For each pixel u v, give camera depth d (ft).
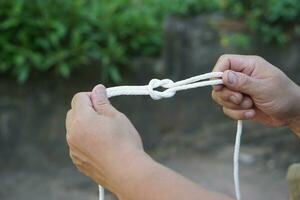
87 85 14.57
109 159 3.06
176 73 15.06
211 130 15.11
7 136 14.26
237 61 4.18
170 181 2.91
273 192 12.53
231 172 13.60
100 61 14.66
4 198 12.67
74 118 3.27
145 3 16.99
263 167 13.73
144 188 2.91
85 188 13.12
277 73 4.15
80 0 15.11
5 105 14.26
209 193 2.89
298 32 15.16
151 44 15.64
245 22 15.33
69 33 14.80
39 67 14.21
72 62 14.48
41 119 14.39
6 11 14.57
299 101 4.20
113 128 3.15
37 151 14.29
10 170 14.02
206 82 4.00
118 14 15.78
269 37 15.02
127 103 14.96
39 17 14.58
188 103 15.25
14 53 14.23
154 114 15.11
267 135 14.82
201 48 15.05
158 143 15.07
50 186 13.23
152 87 3.79
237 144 4.17
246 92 4.09
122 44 15.35
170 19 15.42
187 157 14.51
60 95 14.47
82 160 3.21
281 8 15.19
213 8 15.83
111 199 12.55
